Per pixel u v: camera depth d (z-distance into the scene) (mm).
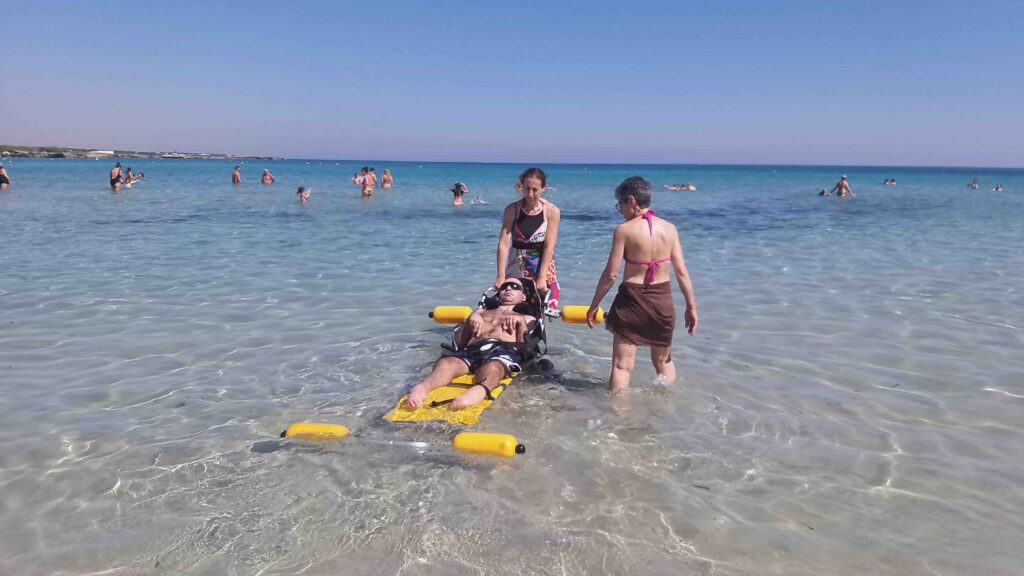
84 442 4430
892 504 3734
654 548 3305
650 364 6051
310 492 3816
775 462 4223
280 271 10438
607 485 3912
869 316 7750
